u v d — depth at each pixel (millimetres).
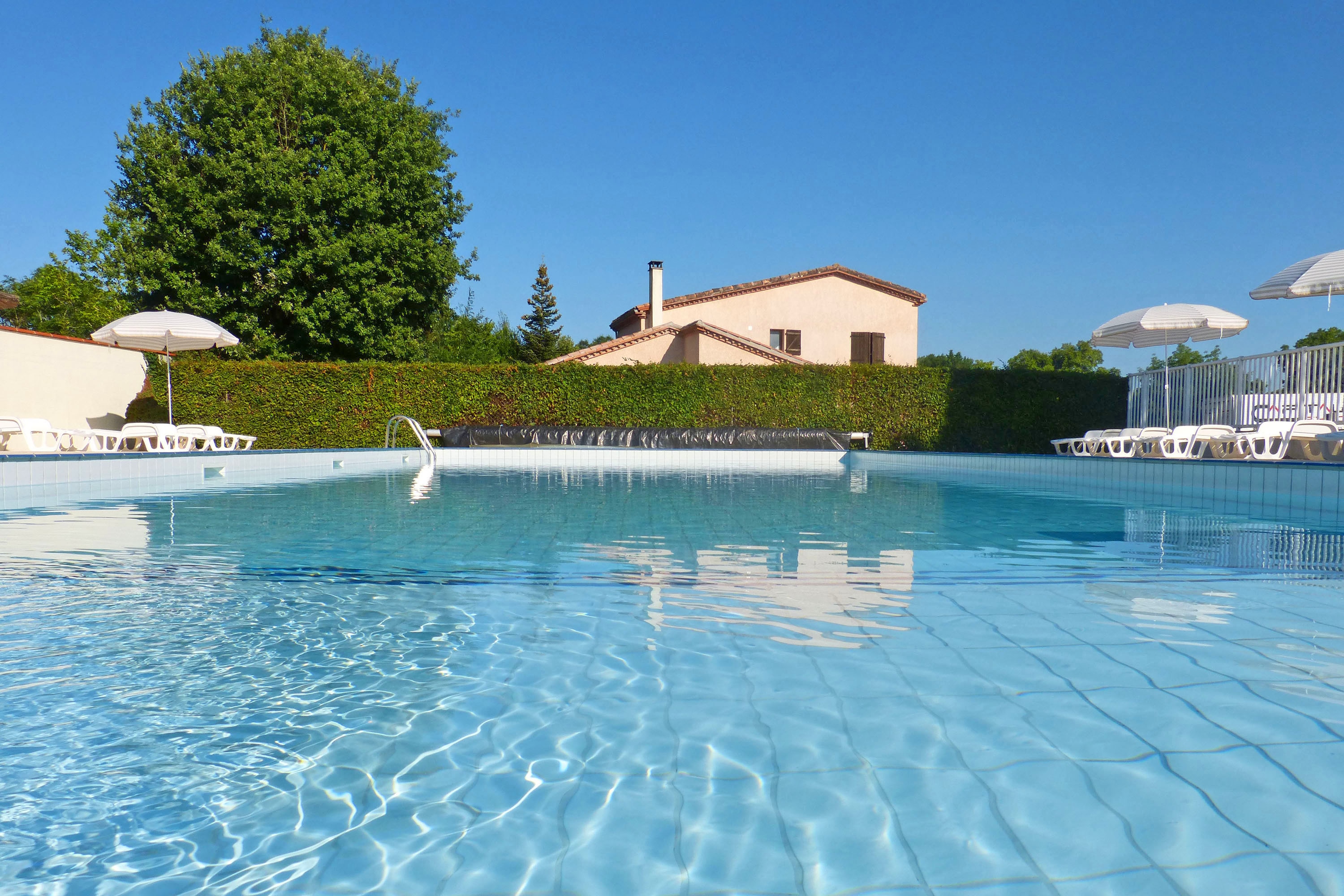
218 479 9492
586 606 2885
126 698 1915
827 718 1771
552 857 1208
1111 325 12852
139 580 3324
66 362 13820
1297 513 6133
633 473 11867
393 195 19281
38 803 1390
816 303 24297
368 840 1271
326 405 15789
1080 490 8727
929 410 17094
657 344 23672
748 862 1195
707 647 2334
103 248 30500
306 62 18906
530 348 49000
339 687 2004
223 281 18406
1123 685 1965
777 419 17000
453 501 6977
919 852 1217
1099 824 1288
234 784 1468
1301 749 1571
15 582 3293
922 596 3039
